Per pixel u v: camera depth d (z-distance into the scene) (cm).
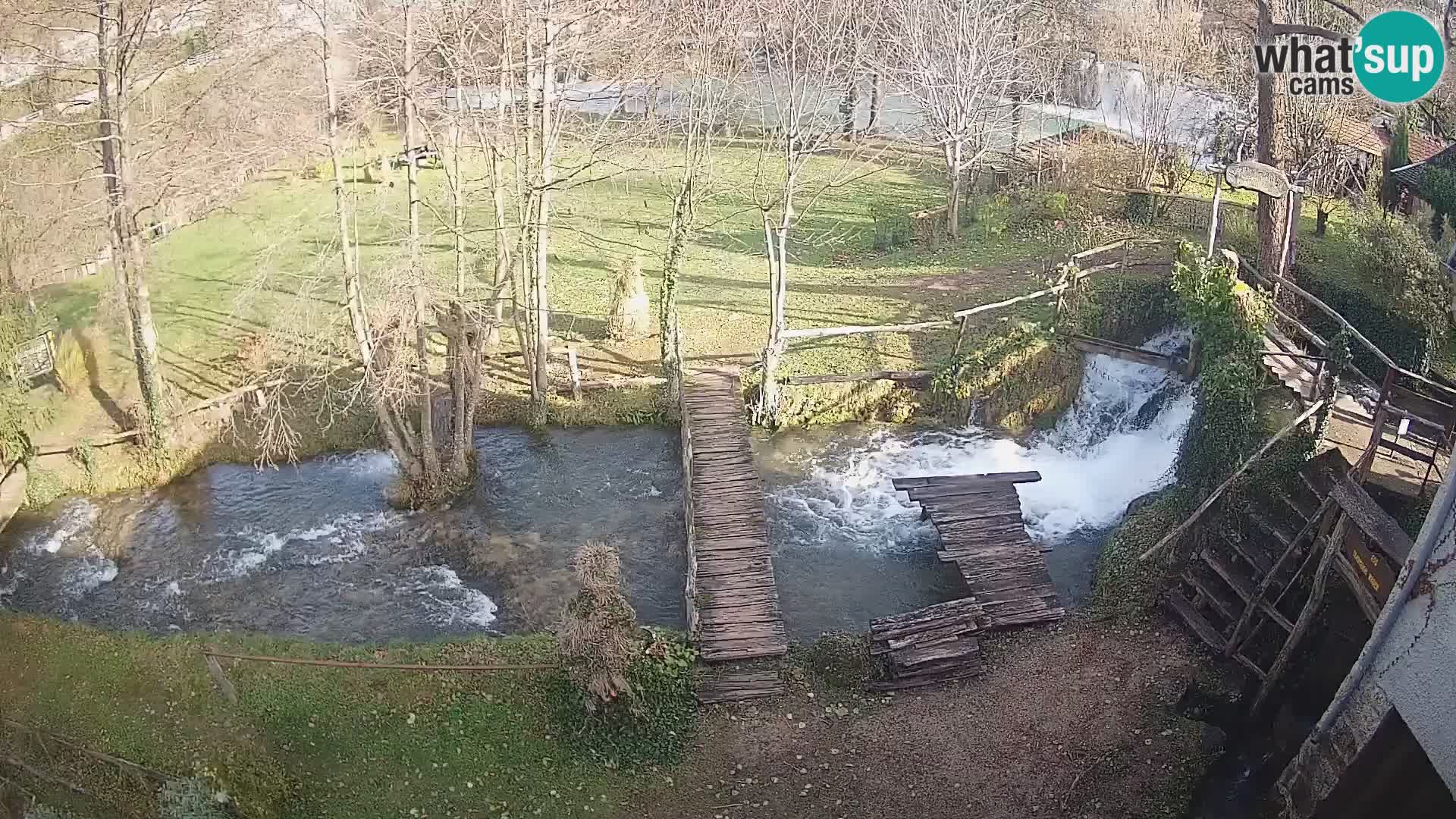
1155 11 3306
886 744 1365
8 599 1745
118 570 1823
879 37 3428
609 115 2531
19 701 1432
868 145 3378
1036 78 3375
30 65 2053
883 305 2608
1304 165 2819
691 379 2219
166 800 1173
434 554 1867
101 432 2120
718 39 2634
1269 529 1462
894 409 2245
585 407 2239
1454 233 2475
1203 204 2902
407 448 2061
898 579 1803
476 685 1437
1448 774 999
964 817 1249
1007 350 2189
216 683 1448
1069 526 1917
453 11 1988
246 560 1847
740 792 1294
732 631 1559
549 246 3064
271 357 2350
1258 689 1423
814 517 1966
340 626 1681
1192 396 1955
